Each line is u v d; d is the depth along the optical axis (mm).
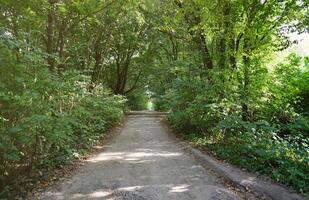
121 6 15984
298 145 8320
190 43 17484
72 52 19234
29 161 7480
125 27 24000
